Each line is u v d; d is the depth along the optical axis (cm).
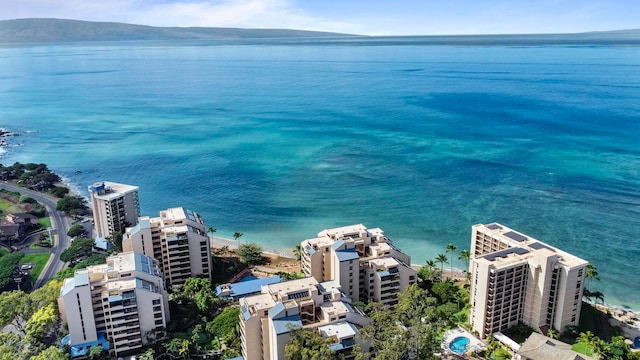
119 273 14900
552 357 12788
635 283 19112
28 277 19712
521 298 15150
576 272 14462
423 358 12306
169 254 18150
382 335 12531
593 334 15088
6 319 15025
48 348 13738
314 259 16938
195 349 14538
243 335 13500
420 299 14338
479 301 14900
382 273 16250
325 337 12512
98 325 14450
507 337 14850
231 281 19300
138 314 14525
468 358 14150
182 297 16825
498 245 16625
